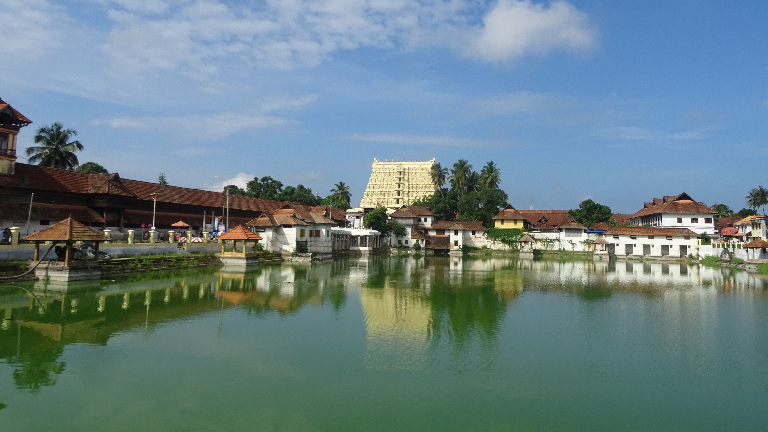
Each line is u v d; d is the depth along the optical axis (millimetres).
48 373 14500
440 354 17672
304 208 73188
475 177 108750
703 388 14883
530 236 83312
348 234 73000
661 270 55062
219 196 69562
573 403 13570
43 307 23000
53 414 11773
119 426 11266
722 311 26828
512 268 55000
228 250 52188
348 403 13047
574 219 97062
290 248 56562
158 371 14945
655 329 22219
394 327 21578
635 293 34000
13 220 40562
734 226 89250
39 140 61438
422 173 137375
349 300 28281
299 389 13898
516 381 15141
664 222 87250
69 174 48844
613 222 96438
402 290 33406
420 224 96062
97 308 23141
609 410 13133
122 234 49719
